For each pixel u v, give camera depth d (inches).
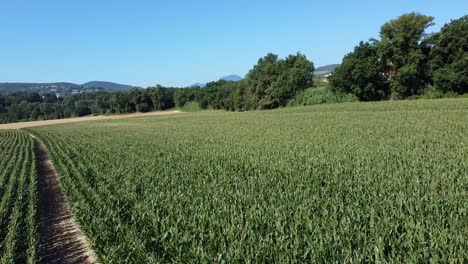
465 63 2429.9
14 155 1312.7
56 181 849.5
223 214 386.0
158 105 6008.9
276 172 620.1
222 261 285.9
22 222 499.8
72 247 450.3
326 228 324.5
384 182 480.4
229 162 761.6
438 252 270.2
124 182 645.3
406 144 847.1
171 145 1208.8
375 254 268.4
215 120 2630.4
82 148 1321.4
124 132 2114.9
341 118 1745.8
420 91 2866.6
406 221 327.6
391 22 2888.8
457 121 1227.2
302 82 3801.7
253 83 4050.2
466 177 473.4
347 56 3142.2
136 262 339.3
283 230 333.1
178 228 371.9
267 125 1779.0
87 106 6412.4
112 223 438.0
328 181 518.3
